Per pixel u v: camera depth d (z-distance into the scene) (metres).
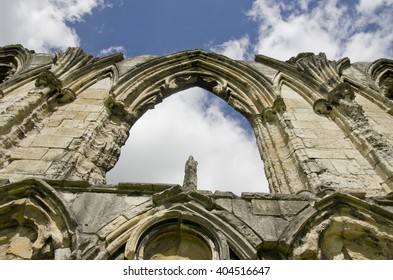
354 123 10.79
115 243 6.29
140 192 7.55
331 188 7.79
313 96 13.19
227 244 6.37
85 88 13.70
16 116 9.97
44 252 6.24
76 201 7.20
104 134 11.12
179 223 6.89
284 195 7.61
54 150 9.45
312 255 6.30
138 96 13.77
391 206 7.33
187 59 16.31
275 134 11.55
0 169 8.52
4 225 7.01
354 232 6.88
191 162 8.76
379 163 9.02
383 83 16.66
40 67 14.45
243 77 15.02
